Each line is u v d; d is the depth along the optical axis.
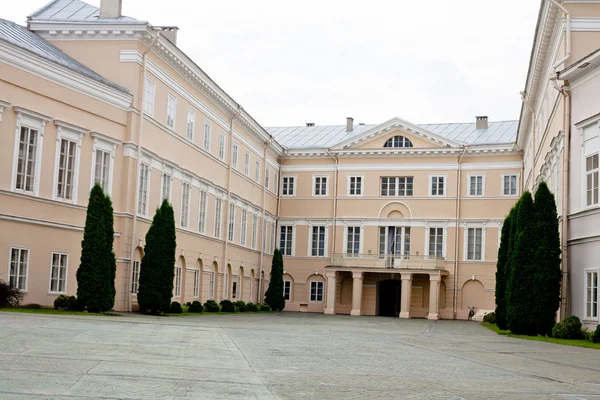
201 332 22.44
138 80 35.59
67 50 35.94
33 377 9.92
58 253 30.78
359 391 10.45
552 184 35.03
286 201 63.66
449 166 59.62
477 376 13.30
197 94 44.00
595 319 27.14
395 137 61.19
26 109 28.89
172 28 42.94
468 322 51.81
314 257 62.25
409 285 56.72
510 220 37.22
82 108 32.28
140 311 34.75
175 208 41.00
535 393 10.94
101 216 29.70
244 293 54.78
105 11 36.94
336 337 24.95
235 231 52.19
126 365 11.95
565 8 31.55
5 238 27.84
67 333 17.19
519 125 52.00
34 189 29.56
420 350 20.19
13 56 28.23
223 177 49.28
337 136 67.56
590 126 28.38
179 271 41.72
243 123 52.59
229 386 10.31
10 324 18.41
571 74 29.39
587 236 27.88
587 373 14.77
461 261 58.59
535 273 29.09
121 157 35.00
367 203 61.38
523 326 29.28
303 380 11.49
